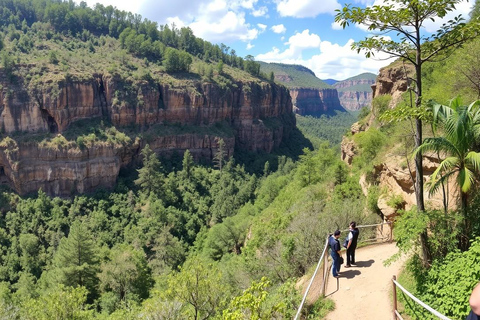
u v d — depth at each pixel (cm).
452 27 1046
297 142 18450
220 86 14150
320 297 1321
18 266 6856
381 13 1020
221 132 13562
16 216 8275
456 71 1806
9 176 9188
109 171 9956
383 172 2538
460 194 1225
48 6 16188
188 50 19112
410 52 1155
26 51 12044
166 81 12875
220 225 6569
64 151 9356
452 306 934
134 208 8875
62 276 4500
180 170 11900
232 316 999
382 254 1653
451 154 1158
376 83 5984
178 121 13038
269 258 2408
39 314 2492
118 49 15150
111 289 4847
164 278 4562
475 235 1095
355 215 2333
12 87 9619
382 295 1241
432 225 1162
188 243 7781
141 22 19825
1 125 9388
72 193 9425
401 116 1103
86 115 10831
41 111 9881
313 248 1980
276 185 7962
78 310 2661
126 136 10962
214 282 2203
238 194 9462
